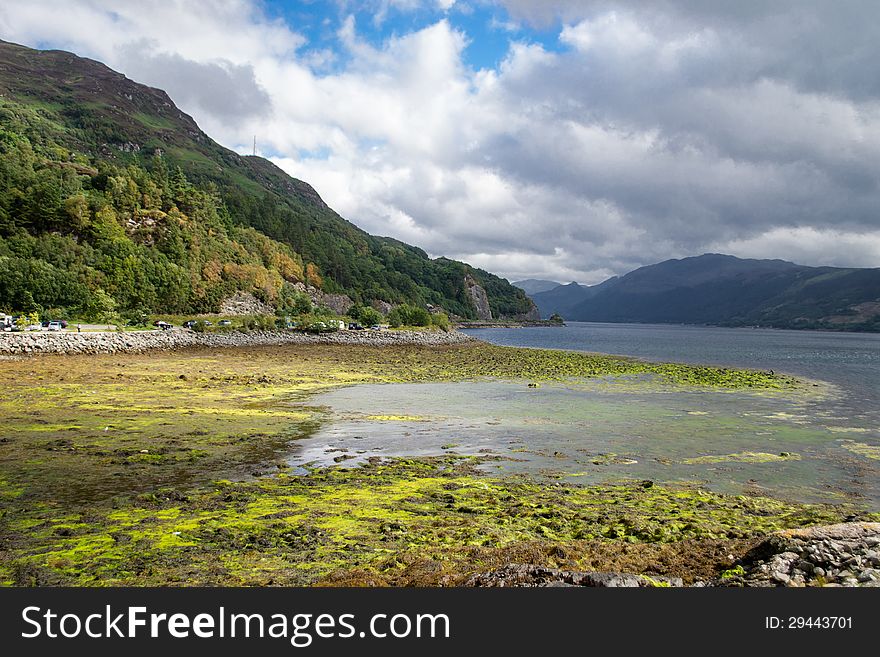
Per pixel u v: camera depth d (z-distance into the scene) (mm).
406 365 61438
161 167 162500
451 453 20906
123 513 12617
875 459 21047
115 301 90250
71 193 124000
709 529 12203
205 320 96250
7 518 12156
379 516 12703
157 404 29656
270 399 33781
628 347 118062
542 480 17172
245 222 191750
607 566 9398
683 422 28469
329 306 178375
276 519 12297
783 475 18609
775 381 48844
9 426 22734
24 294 81750
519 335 186250
